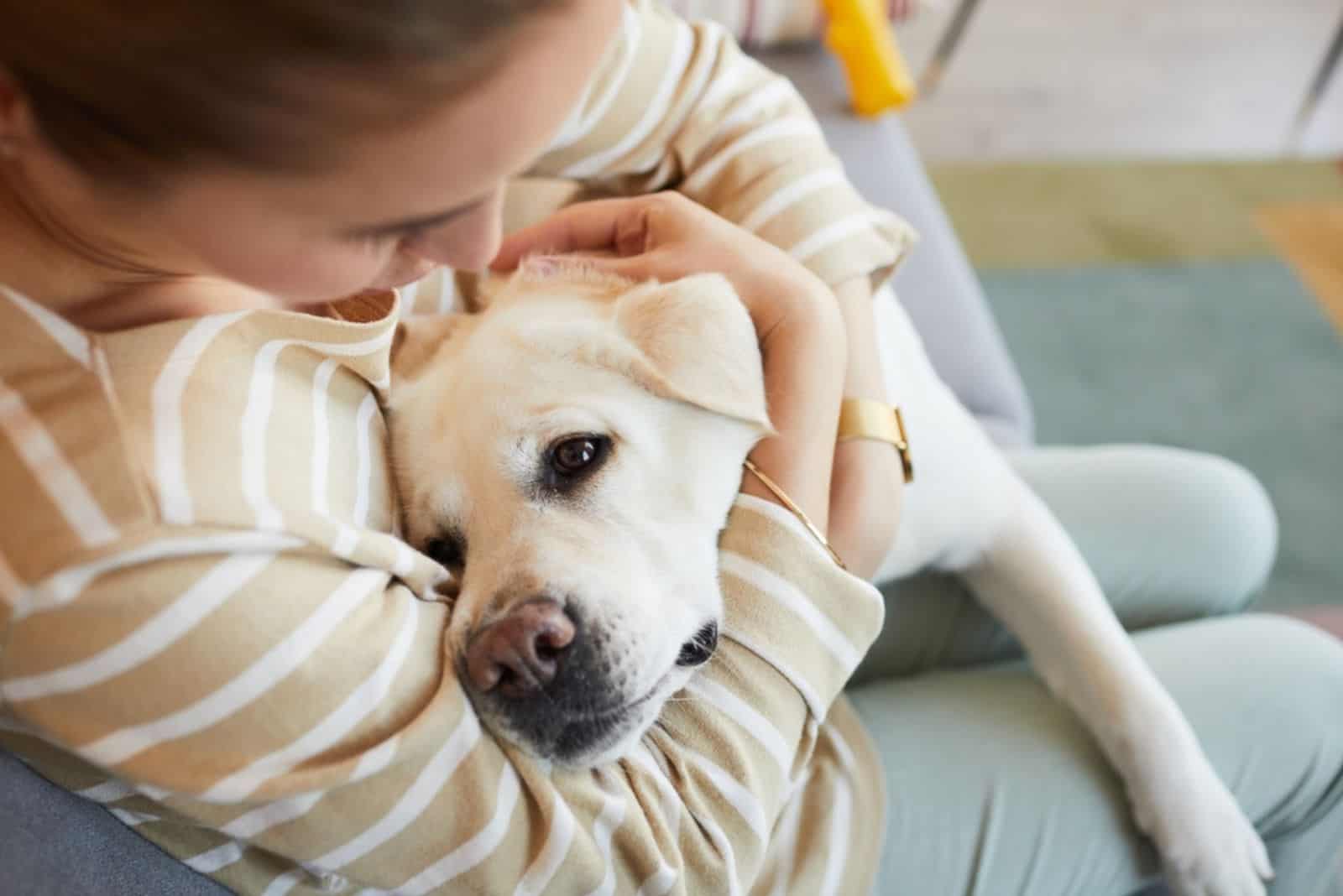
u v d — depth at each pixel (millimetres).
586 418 898
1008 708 1109
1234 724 1089
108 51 446
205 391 642
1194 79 2957
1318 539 1955
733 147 1066
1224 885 1030
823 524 906
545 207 1140
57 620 574
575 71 534
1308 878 1167
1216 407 2168
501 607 812
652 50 1027
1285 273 2443
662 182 1130
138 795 703
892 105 1755
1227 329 2314
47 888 649
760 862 824
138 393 615
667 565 867
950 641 1258
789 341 939
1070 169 2682
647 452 904
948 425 1147
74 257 629
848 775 989
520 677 753
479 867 710
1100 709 1071
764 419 901
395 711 690
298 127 473
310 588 656
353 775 650
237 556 623
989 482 1146
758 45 1854
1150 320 2322
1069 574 1139
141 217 533
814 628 842
